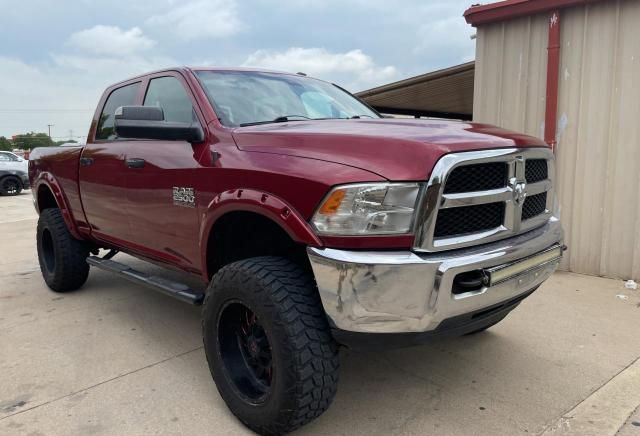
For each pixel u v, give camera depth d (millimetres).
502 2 5750
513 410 2760
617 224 5238
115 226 3924
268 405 2404
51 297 4855
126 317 4266
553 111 5535
